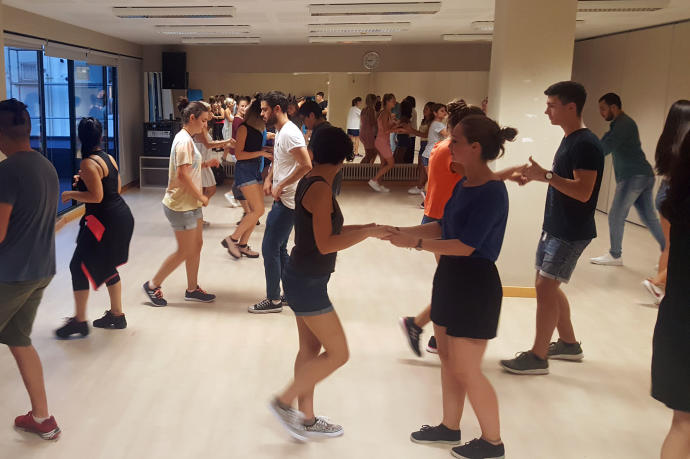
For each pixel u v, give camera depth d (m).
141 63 12.38
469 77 12.74
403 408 3.50
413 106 12.66
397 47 12.59
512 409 3.54
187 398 3.55
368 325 4.82
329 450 3.06
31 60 7.89
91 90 9.95
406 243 2.75
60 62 8.88
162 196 10.84
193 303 5.22
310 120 4.73
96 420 3.29
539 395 3.72
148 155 11.76
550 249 3.84
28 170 2.90
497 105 5.41
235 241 6.63
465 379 2.86
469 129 2.69
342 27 9.45
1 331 2.99
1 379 3.70
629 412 3.54
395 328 4.77
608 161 10.45
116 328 4.58
